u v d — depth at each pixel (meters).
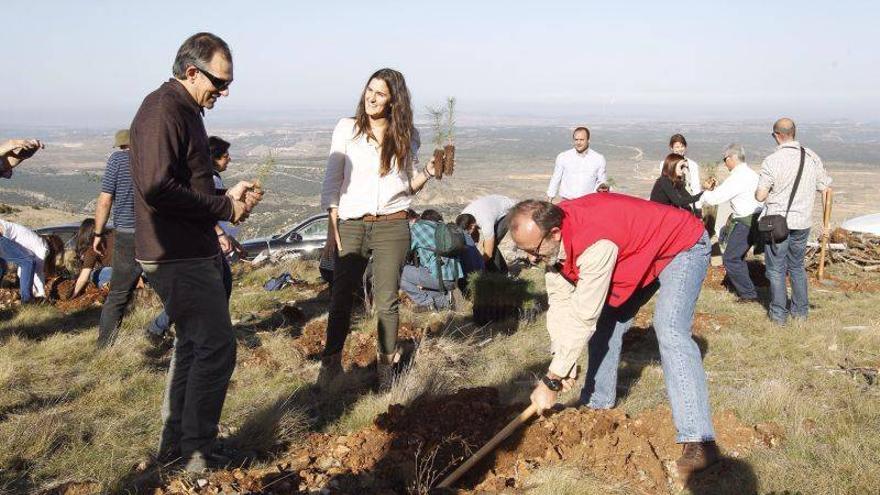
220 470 3.80
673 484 3.86
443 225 8.02
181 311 3.68
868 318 7.88
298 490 3.66
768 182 7.32
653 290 4.32
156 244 3.55
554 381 3.74
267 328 7.36
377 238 5.11
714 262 11.23
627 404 4.98
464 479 3.89
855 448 4.07
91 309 8.00
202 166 3.58
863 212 97.00
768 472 3.86
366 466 3.93
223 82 3.58
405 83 4.89
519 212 3.61
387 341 5.23
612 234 3.71
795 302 7.73
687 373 3.93
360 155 5.01
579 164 9.73
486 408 4.45
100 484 3.71
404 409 4.50
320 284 9.69
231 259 12.05
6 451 3.97
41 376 5.48
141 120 3.36
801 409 4.73
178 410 3.99
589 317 3.67
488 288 7.44
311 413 4.94
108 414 4.77
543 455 4.06
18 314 7.55
